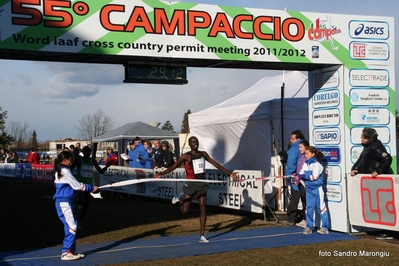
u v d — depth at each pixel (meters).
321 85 9.85
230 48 8.75
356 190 8.77
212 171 12.59
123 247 8.16
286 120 12.46
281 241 8.44
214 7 8.65
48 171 23.70
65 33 7.77
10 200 16.41
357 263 6.80
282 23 9.11
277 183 12.06
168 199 14.59
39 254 7.70
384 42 9.74
